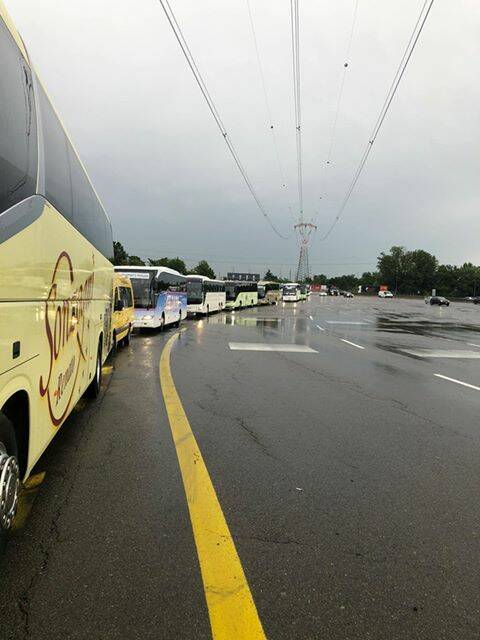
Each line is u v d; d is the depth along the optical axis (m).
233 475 4.33
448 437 5.73
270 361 11.77
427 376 10.25
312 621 2.41
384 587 2.72
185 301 26.62
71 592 2.57
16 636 2.23
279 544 3.15
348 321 30.25
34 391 3.26
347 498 3.91
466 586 2.75
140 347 14.23
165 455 4.80
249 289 51.69
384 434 5.78
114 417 6.21
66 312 4.46
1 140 2.58
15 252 2.78
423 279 146.38
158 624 2.35
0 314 2.55
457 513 3.69
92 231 6.64
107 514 3.49
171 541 3.14
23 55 3.11
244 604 2.52
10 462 2.81
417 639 2.31
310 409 6.93
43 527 3.27
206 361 11.48
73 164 4.93
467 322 31.56
